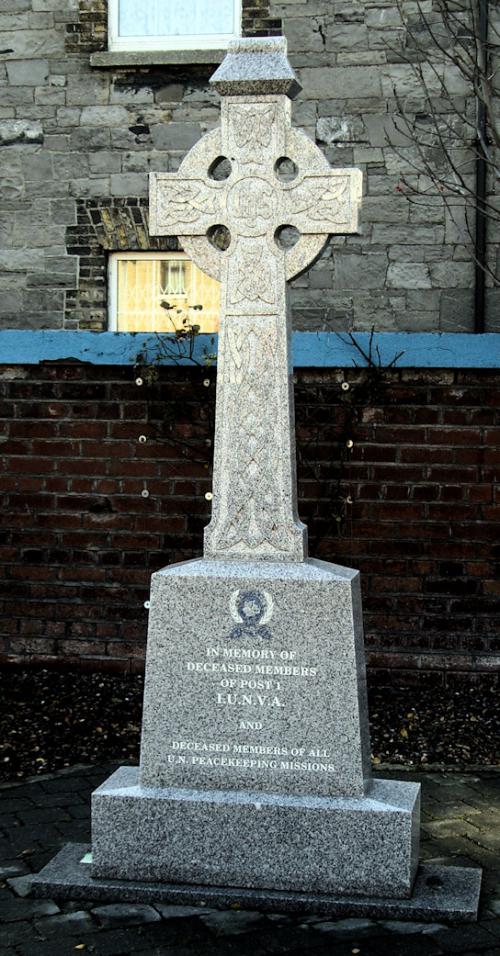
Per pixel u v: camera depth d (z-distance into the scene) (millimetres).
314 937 4086
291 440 4609
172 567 4578
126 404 7461
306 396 7281
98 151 8664
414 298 8383
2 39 8734
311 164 4570
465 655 7211
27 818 5285
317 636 4406
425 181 8328
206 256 4676
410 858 4277
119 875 4469
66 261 8719
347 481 7289
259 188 4605
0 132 8758
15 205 8750
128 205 8648
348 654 4387
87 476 7523
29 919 4250
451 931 4125
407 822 4262
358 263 8422
